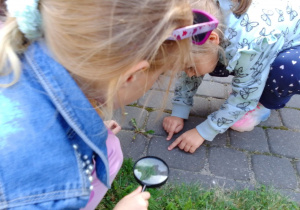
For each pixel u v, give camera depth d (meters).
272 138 0.66
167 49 0.32
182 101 0.66
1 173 0.28
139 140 0.64
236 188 0.56
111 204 0.52
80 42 0.27
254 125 0.66
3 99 0.29
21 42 0.30
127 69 0.29
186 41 0.33
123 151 0.61
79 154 0.32
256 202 0.54
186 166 0.59
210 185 0.56
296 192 0.56
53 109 0.30
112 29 0.27
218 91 0.77
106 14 0.26
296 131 0.68
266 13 0.50
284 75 0.57
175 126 0.65
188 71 0.49
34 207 0.29
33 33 0.29
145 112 0.69
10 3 0.28
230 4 0.48
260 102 0.64
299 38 0.59
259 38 0.48
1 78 0.30
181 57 0.34
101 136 0.33
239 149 0.63
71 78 0.29
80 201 0.32
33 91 0.30
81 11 0.26
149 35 0.28
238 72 0.53
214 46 0.46
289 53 0.56
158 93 0.73
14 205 0.29
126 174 0.57
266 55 0.52
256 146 0.64
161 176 0.50
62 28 0.27
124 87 0.33
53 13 0.27
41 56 0.29
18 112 0.29
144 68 0.30
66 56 0.29
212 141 0.64
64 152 0.30
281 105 0.64
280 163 0.61
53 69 0.29
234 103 0.57
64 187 0.30
